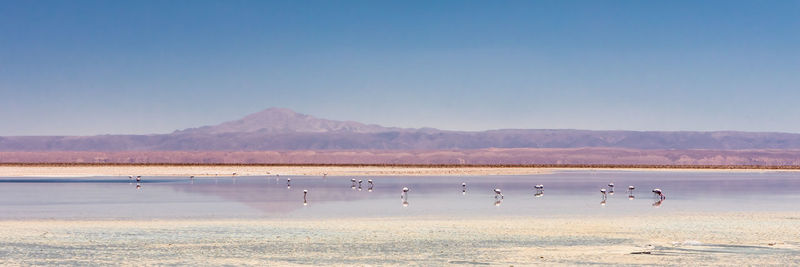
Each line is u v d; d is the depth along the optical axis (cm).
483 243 2745
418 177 10600
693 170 15975
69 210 4434
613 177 10800
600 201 5397
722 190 6994
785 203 5172
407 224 3431
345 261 2344
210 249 2588
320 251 2545
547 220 3675
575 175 11919
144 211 4359
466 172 13050
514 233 3059
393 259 2384
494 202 5250
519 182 8800
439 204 5034
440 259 2378
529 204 5053
